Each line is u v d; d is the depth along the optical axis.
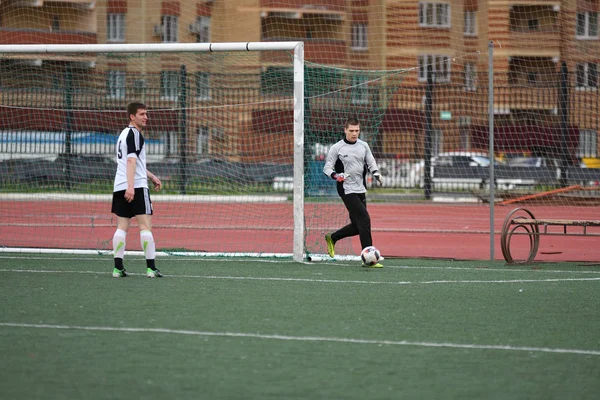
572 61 126.62
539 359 19.66
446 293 29.67
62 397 16.20
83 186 67.00
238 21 125.31
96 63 67.06
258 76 78.12
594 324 23.94
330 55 128.50
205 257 41.88
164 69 85.75
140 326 23.03
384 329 22.94
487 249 48.84
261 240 51.94
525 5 127.50
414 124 94.94
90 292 29.08
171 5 122.31
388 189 94.06
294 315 24.91
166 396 16.31
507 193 85.69
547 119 90.19
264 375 17.92
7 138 65.19
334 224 44.69
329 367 18.69
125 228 33.53
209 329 22.70
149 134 71.44
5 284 31.02
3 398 16.12
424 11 129.00
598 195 82.94
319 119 45.53
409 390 16.88
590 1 125.19
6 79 66.31
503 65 127.50
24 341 21.11
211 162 73.38
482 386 17.23
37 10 118.12
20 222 61.62
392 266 38.69
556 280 33.62
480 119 96.56
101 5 120.81
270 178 76.94
